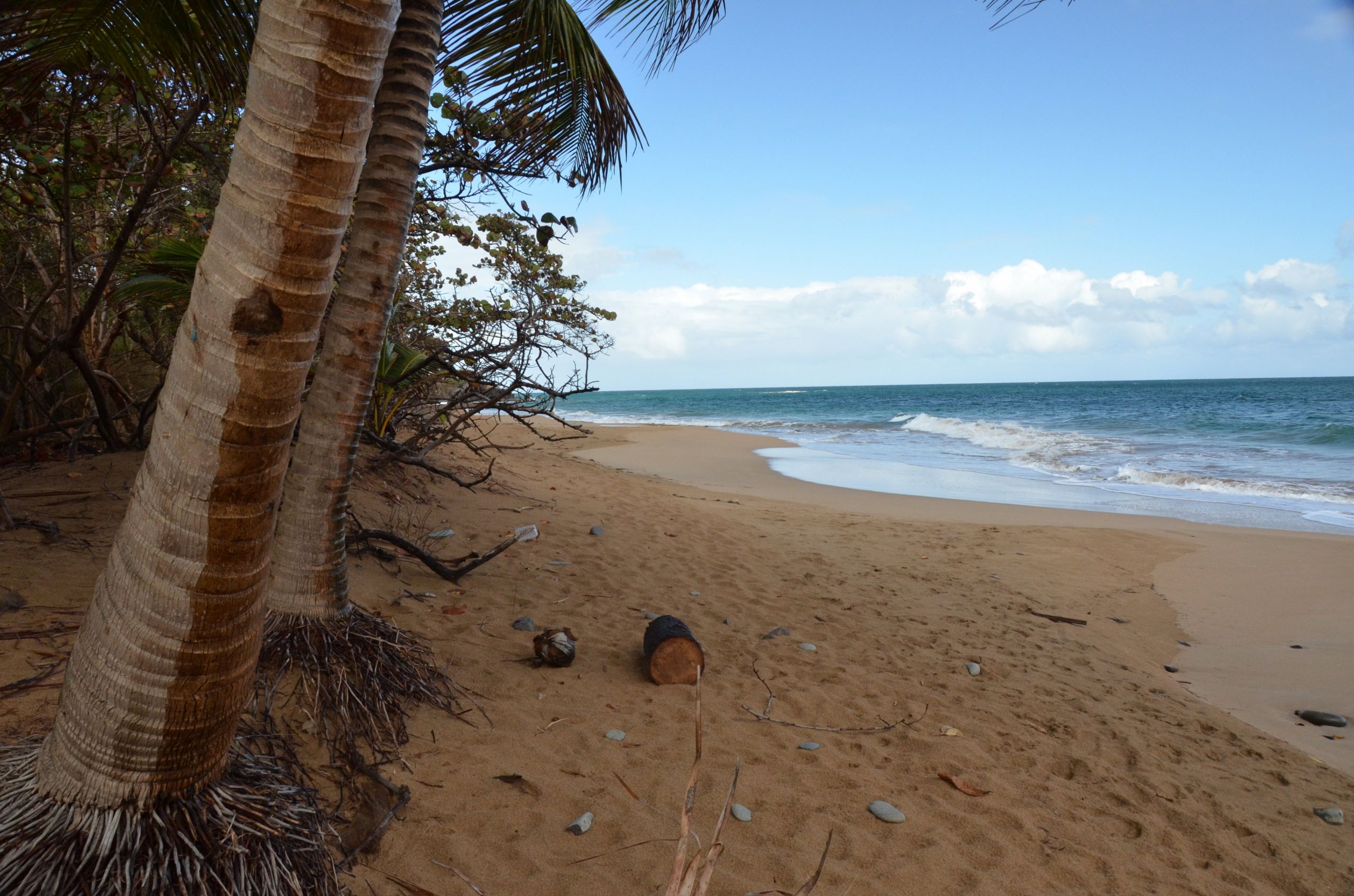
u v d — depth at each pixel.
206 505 1.75
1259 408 41.41
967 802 3.63
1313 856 3.42
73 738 1.90
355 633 3.75
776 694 4.68
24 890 1.79
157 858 1.87
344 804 2.98
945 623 6.55
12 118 4.51
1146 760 4.25
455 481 7.73
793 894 2.82
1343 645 6.56
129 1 4.41
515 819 3.10
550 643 4.57
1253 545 10.29
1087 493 15.05
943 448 23.92
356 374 3.67
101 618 1.87
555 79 5.41
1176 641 6.82
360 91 1.61
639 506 10.39
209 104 5.59
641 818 3.21
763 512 11.87
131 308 6.54
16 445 6.83
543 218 5.81
